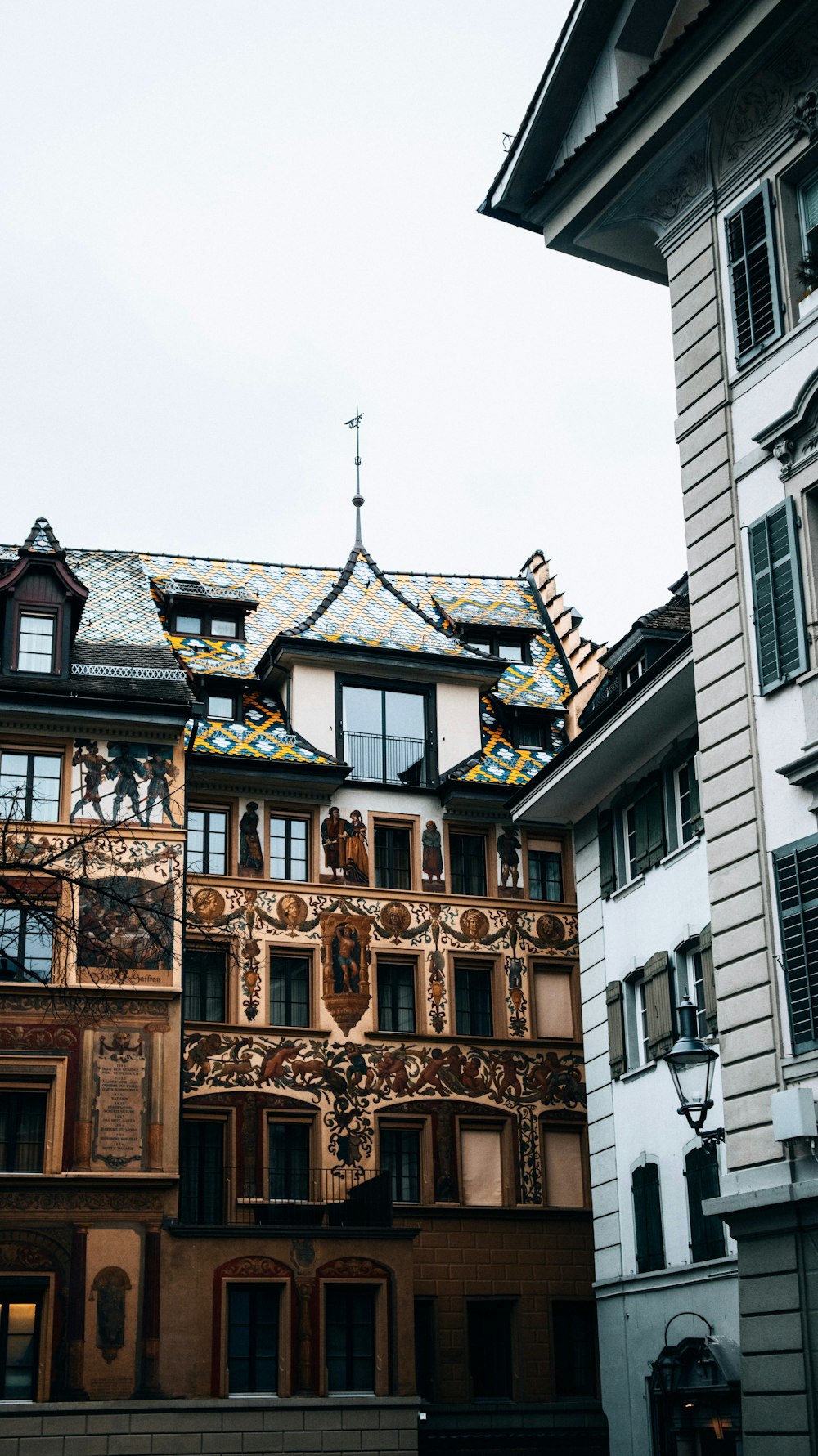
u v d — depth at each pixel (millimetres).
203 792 41719
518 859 44062
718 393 25406
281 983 41188
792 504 23406
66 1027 35531
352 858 42469
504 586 52906
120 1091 35406
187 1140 39250
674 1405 31312
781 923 22500
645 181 26922
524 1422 39281
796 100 24438
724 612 24562
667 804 34312
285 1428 33906
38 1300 33875
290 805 42406
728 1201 22219
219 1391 33906
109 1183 34688
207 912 40688
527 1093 42188
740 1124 22594
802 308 24062
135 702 37969
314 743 43312
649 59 27469
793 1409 20969
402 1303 35625
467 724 45156
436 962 42469
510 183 28609
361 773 43594
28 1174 34406
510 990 42875
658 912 34500
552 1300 40594
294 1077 40219
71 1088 35156
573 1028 43250
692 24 24484
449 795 43438
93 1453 32781
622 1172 35062
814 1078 21484
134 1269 34344
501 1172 41500
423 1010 41969
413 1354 35281
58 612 39062
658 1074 33875
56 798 37406
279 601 49125
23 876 36125
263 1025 40344
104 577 44844
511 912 43562
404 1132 41125
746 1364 21875
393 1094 40969
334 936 41625
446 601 51094
